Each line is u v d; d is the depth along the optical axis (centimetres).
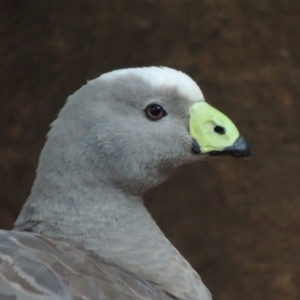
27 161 1252
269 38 1327
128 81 626
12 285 495
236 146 634
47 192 612
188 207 1254
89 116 617
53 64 1270
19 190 1243
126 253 603
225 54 1309
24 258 524
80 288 517
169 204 1252
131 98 622
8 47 1273
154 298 559
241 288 1225
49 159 617
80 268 537
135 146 621
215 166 1277
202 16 1313
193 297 607
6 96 1266
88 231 602
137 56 1277
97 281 530
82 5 1288
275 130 1297
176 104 632
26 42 1274
